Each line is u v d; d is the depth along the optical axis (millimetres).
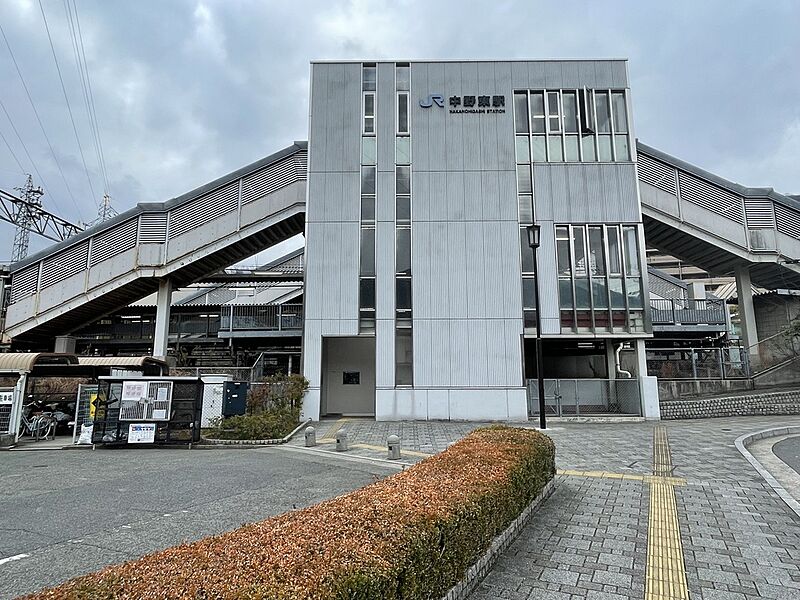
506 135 18109
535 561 4457
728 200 19656
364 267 17422
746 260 19703
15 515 6094
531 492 5613
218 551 2557
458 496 3850
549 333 16891
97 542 5090
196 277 22094
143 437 12500
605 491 6984
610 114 18172
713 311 24406
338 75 18656
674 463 8914
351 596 2256
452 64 18594
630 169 17812
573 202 17641
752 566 4398
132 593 2037
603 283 17203
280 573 2266
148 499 6848
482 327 16938
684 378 18312
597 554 4645
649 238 21094
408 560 2771
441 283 17203
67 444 13102
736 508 6160
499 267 17266
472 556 3814
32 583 4086
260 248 22031
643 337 16781
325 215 17719
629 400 16484
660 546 4863
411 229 17547
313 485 7684
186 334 25656
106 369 15898
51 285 19562
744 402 16750
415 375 16703
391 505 3416
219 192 19812
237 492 7230
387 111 18406
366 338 19312
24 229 28703
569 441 11617
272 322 25188
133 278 19344
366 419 17297
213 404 14688
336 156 18109
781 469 8492
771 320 22094
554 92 18406
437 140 18141
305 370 16859
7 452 11969
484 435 6609
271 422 13438
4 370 13781
